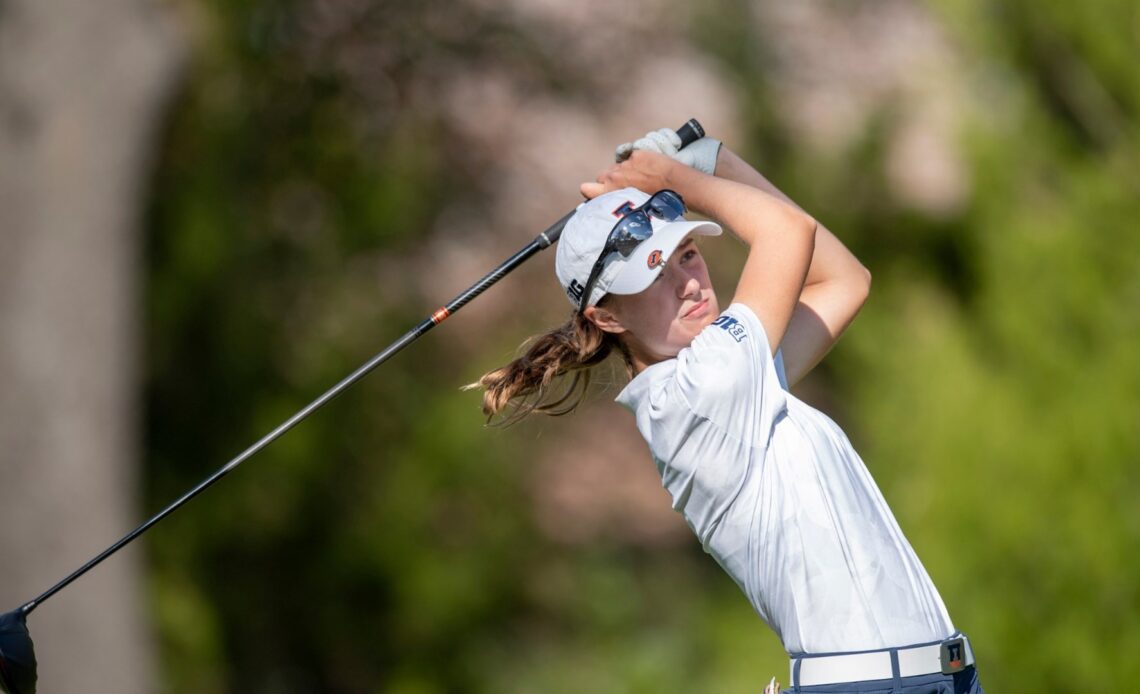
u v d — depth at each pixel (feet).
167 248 117.08
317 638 118.73
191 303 116.26
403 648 117.60
